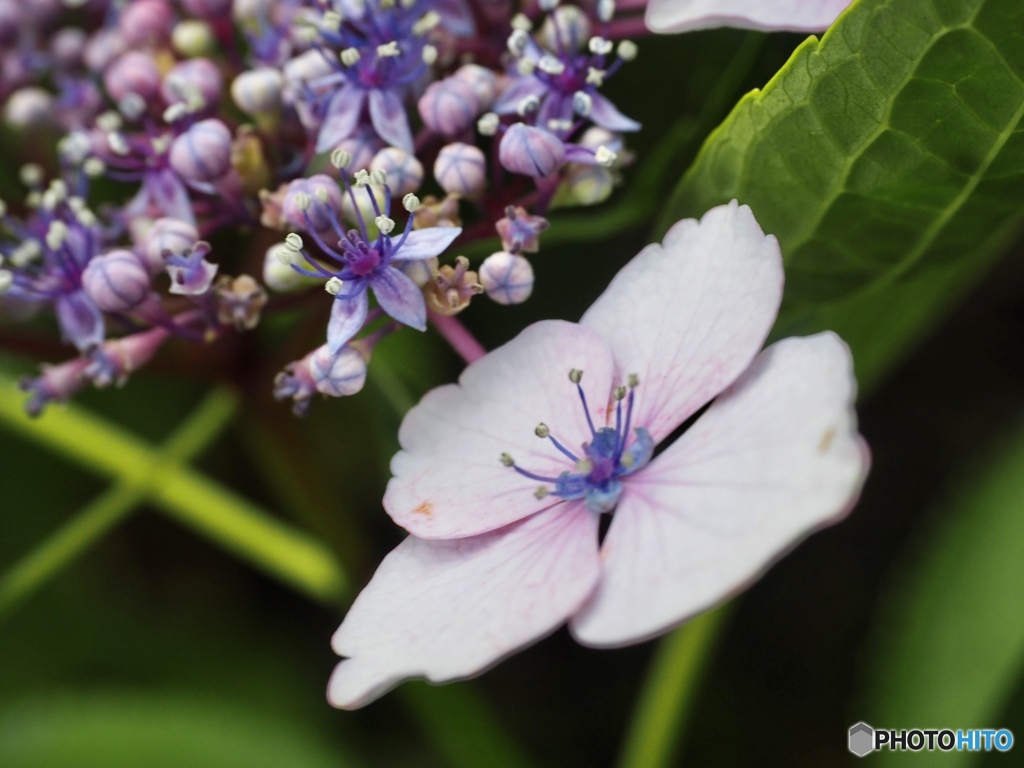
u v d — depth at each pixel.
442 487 0.11
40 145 0.14
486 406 0.11
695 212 0.12
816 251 0.12
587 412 0.11
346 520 0.15
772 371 0.11
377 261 0.12
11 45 0.14
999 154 0.12
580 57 0.12
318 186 0.12
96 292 0.12
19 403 0.15
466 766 0.15
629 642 0.10
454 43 0.13
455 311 0.12
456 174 0.12
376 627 0.11
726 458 0.11
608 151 0.12
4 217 0.13
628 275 0.11
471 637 0.11
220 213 0.13
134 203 0.13
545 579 0.11
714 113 0.13
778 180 0.12
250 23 0.13
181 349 0.14
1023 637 0.14
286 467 0.14
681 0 0.12
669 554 0.10
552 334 0.11
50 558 0.14
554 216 0.14
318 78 0.13
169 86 0.13
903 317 0.13
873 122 0.11
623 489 0.11
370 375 0.14
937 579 0.15
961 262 0.13
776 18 0.12
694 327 0.11
